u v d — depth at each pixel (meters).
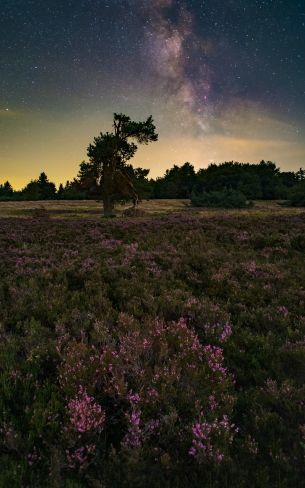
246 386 4.86
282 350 5.41
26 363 4.89
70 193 122.62
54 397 4.13
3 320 6.38
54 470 3.17
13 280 9.02
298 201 72.81
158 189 118.75
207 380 4.57
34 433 3.63
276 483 3.19
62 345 5.50
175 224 21.03
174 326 5.84
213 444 3.59
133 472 3.25
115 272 9.70
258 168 131.62
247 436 3.78
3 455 3.41
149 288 8.53
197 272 10.43
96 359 4.76
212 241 15.39
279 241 14.67
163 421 3.79
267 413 4.01
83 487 3.18
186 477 3.24
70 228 19.52
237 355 5.53
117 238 16.73
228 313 7.10
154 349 5.28
